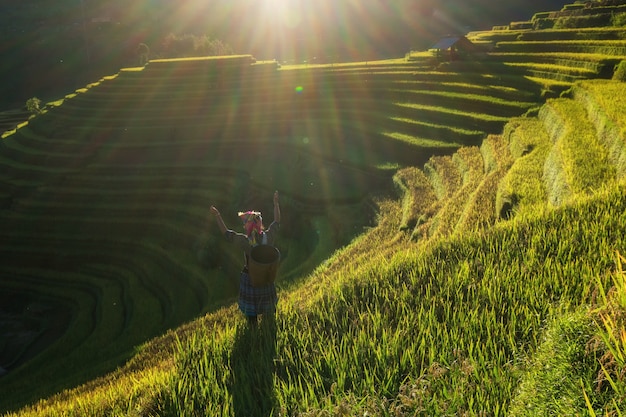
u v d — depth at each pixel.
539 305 6.02
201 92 53.28
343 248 23.16
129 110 52.31
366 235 23.33
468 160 27.11
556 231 8.24
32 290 35.34
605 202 9.06
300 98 48.81
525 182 17.16
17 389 20.33
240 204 35.41
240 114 48.28
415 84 43.69
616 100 22.56
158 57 93.88
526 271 7.16
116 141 48.25
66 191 42.09
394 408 4.41
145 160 45.06
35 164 48.06
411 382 4.76
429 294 7.07
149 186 41.47
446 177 26.20
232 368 6.26
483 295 6.68
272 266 6.92
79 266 36.50
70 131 51.50
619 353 3.72
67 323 31.16
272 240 7.57
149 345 16.61
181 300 28.48
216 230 33.62
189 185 40.47
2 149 53.06
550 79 35.47
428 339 5.72
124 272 34.19
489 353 5.24
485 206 16.94
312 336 6.64
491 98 35.62
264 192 34.22
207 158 43.22
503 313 6.11
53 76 104.25
